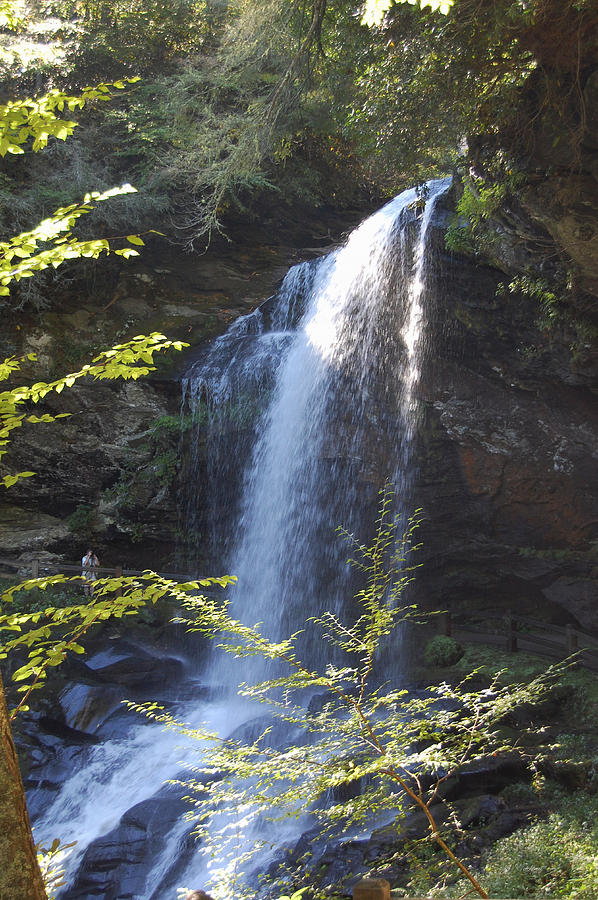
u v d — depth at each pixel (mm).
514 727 12234
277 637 19984
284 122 16891
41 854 4941
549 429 16594
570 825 8297
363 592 7164
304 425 20281
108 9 25594
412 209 18094
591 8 9477
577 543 16875
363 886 3541
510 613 16438
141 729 15859
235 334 24172
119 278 25766
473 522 18125
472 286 16422
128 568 23016
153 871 11766
